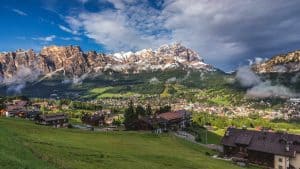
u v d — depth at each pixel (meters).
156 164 71.88
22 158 43.22
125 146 102.06
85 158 61.09
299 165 126.19
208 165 86.44
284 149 129.00
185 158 92.06
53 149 63.25
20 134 77.50
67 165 49.88
